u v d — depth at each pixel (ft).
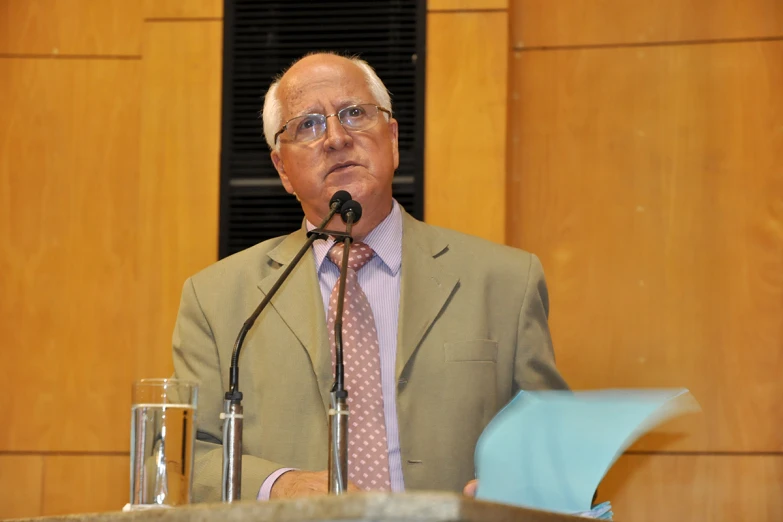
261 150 27.86
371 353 17.02
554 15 28.19
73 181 28.37
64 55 28.84
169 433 11.51
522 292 17.88
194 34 28.30
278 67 28.12
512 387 17.46
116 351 27.66
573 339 26.78
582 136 27.58
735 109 26.96
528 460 11.50
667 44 27.55
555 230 27.32
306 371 17.12
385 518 7.93
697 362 26.21
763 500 25.46
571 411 11.54
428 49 27.61
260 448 16.83
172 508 9.27
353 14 28.07
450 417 16.63
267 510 8.50
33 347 27.78
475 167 26.94
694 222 26.76
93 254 28.07
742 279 26.35
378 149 18.33
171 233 27.58
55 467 27.22
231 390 12.84
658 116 27.30
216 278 18.51
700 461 25.88
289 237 18.97
